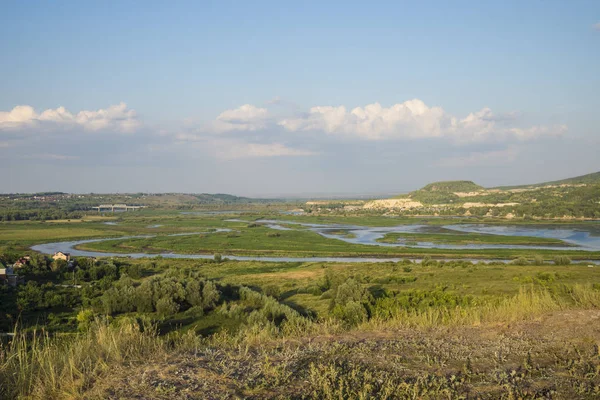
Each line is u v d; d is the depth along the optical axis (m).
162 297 34.47
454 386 7.81
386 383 7.80
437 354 9.85
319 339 11.24
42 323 30.89
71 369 7.86
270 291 43.69
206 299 34.72
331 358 9.27
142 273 66.75
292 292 46.88
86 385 7.56
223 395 6.95
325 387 7.32
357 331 12.53
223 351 9.69
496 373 8.53
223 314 30.66
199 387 7.30
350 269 66.31
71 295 42.72
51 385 7.54
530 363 9.21
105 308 34.94
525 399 7.30
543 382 8.07
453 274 53.22
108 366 8.34
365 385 7.52
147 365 8.50
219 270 71.00
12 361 8.57
